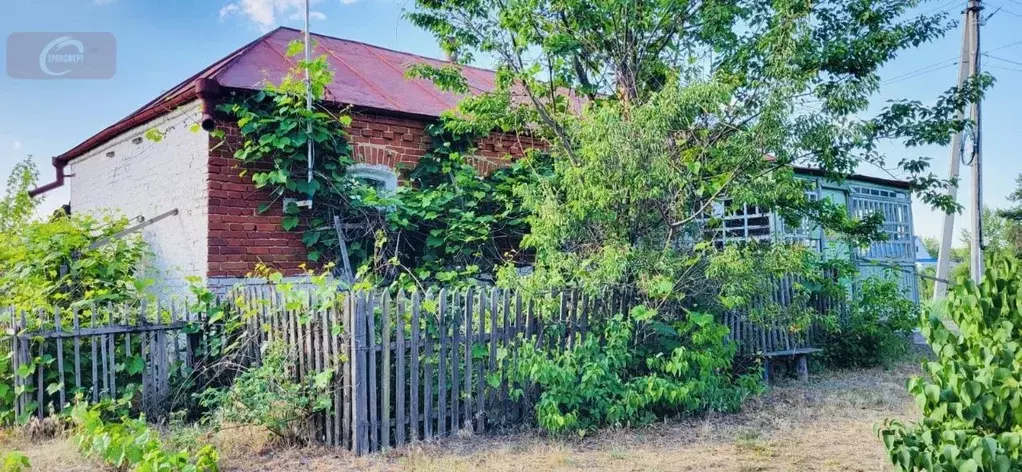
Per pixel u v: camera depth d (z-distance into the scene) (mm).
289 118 8891
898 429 3709
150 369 7086
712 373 7613
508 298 6730
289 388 6215
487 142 11133
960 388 3248
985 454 2986
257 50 10852
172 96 9375
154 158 10227
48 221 9258
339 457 5828
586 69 9281
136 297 7961
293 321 6516
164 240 9758
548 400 6453
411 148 10453
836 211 9539
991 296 3354
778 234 11648
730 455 5906
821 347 10422
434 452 5945
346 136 9414
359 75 11398
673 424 6961
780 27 7527
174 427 6613
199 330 7418
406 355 6336
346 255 9070
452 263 9891
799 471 5453
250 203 8953
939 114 8969
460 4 8695
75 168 13305
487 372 6617
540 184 8133
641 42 8727
